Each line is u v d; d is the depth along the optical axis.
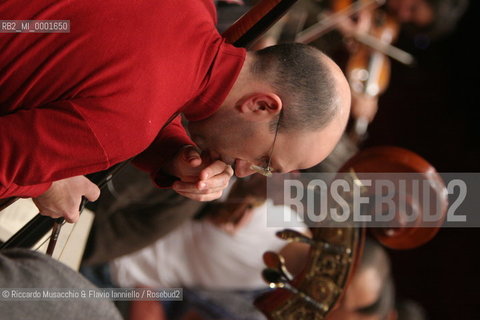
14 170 1.61
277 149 1.85
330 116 1.84
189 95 1.78
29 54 1.67
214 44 1.80
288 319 2.32
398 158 2.25
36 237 2.12
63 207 1.88
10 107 1.69
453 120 5.96
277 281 2.30
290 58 1.83
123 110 1.64
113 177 2.32
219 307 2.84
